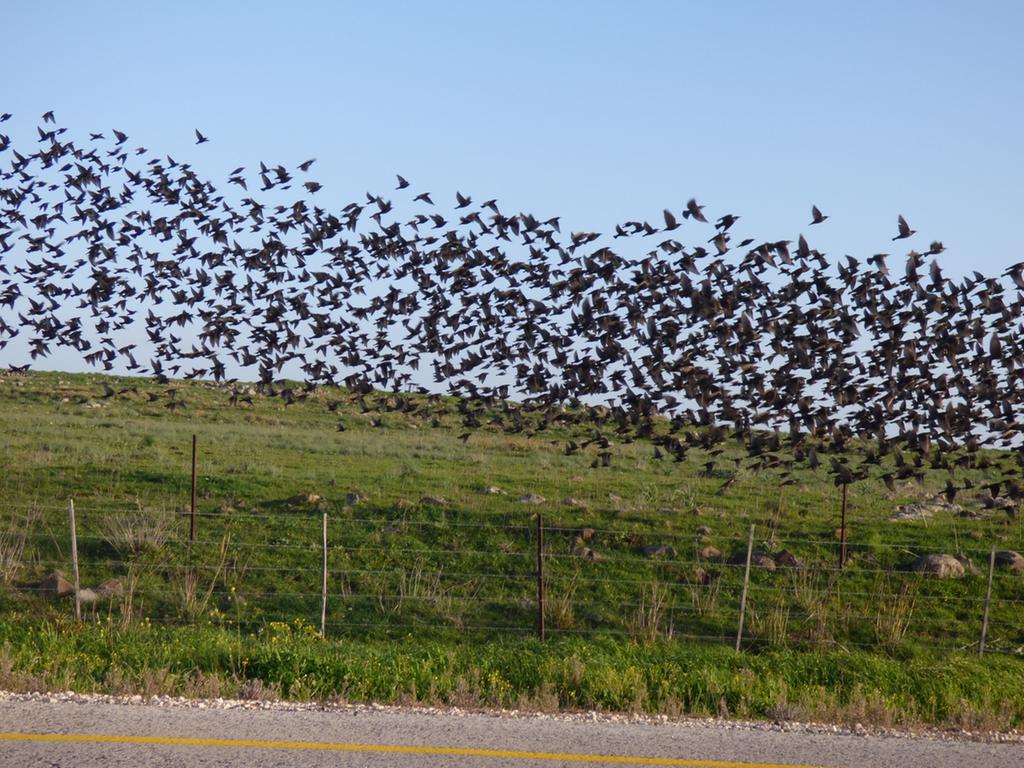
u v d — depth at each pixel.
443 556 18.09
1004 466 28.83
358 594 16.44
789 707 10.02
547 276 17.55
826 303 15.94
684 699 10.73
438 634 15.22
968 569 17.73
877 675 12.30
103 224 18.58
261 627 15.20
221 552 17.72
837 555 18.56
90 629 13.40
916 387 15.62
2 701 8.58
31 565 16.83
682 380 16.66
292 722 8.34
